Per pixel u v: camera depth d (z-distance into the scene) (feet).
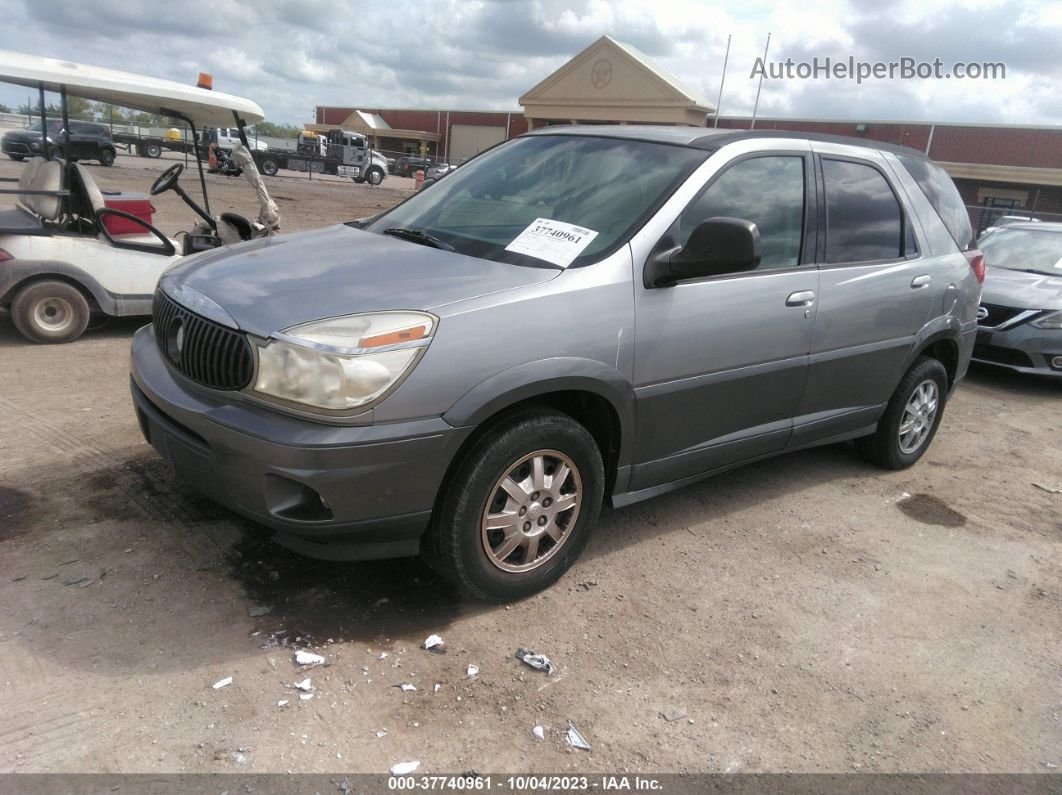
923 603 11.78
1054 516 15.31
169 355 10.31
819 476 16.39
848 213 14.11
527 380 9.64
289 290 9.73
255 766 7.66
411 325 9.04
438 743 8.19
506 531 10.22
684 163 11.93
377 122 223.30
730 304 11.85
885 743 8.83
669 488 12.41
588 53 119.44
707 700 9.23
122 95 21.03
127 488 12.76
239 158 25.16
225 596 10.25
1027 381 26.50
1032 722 9.39
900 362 15.48
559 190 12.30
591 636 10.23
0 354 20.17
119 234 23.50
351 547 9.50
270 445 8.66
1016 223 31.27
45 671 8.65
